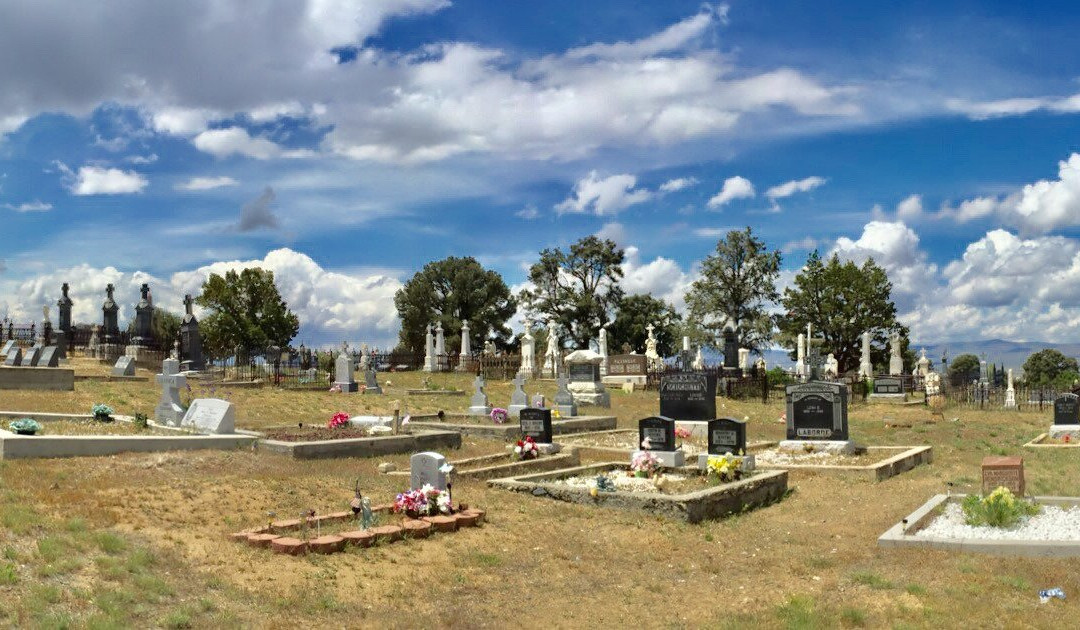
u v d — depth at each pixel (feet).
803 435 79.92
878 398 167.43
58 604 28.17
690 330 284.41
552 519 48.03
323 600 32.04
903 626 29.27
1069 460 78.95
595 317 299.38
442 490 45.96
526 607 33.55
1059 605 31.27
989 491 48.65
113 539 34.81
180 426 67.31
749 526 48.75
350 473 56.49
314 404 100.68
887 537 41.09
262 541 37.32
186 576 32.78
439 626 30.91
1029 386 182.19
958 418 132.67
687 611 33.09
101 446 53.26
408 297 307.58
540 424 72.69
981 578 34.37
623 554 41.88
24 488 41.93
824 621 30.32
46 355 120.47
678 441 85.66
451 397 124.06
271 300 239.91
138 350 152.35
